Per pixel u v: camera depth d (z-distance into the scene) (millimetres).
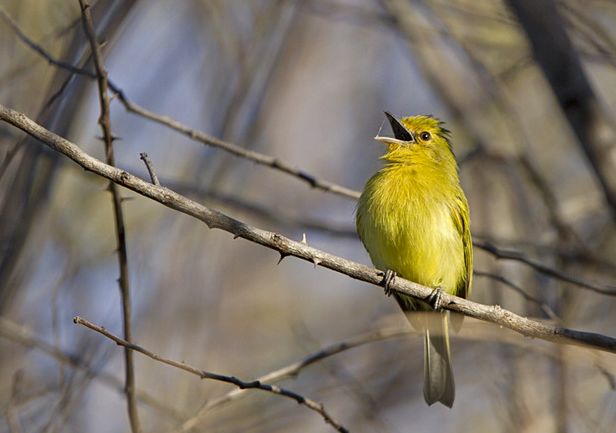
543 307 10195
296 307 15906
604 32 11844
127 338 8859
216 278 13789
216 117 13766
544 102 17109
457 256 11594
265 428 12711
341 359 13852
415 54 15289
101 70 8594
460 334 9297
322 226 12906
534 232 13461
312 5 14383
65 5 11914
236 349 14648
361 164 17375
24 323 11094
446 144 12359
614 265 12422
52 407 10078
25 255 10789
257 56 14023
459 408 13695
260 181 16984
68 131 9836
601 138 8742
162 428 11789
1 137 10680
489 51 15508
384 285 9047
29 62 11422
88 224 14000
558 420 10367
